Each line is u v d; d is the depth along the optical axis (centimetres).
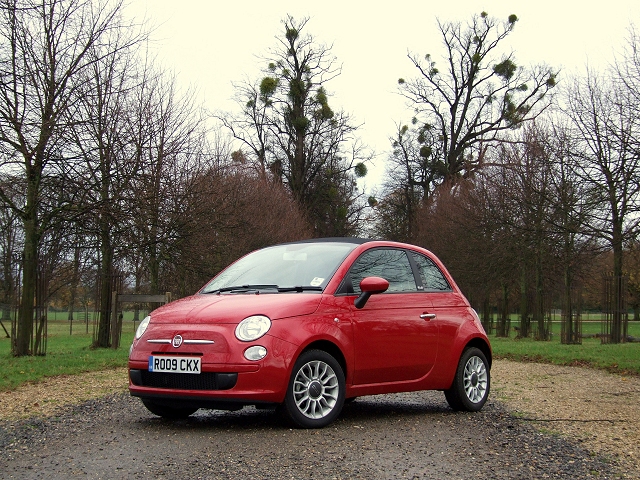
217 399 650
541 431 714
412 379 798
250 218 3117
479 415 820
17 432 678
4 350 2178
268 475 509
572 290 2469
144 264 2239
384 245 826
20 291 1633
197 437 645
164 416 760
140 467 532
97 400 917
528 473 537
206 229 2056
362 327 740
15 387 1062
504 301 3569
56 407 855
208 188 2306
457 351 844
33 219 1638
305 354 684
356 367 732
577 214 2216
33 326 1641
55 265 1962
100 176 1709
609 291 2328
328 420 695
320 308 711
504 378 1255
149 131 1966
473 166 4238
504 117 4472
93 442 626
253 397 650
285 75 4466
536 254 2958
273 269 791
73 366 1366
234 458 560
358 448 604
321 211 4762
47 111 1595
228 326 666
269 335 662
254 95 4512
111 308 2067
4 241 2267
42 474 514
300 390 684
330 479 502
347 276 757
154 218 1842
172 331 682
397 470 531
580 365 1528
